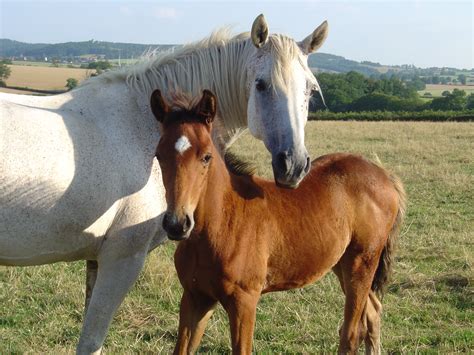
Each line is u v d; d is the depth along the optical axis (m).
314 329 5.18
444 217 9.25
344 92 42.72
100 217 3.67
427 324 5.35
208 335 5.00
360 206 4.56
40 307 5.46
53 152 3.49
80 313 5.34
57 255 3.69
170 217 3.26
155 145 3.90
